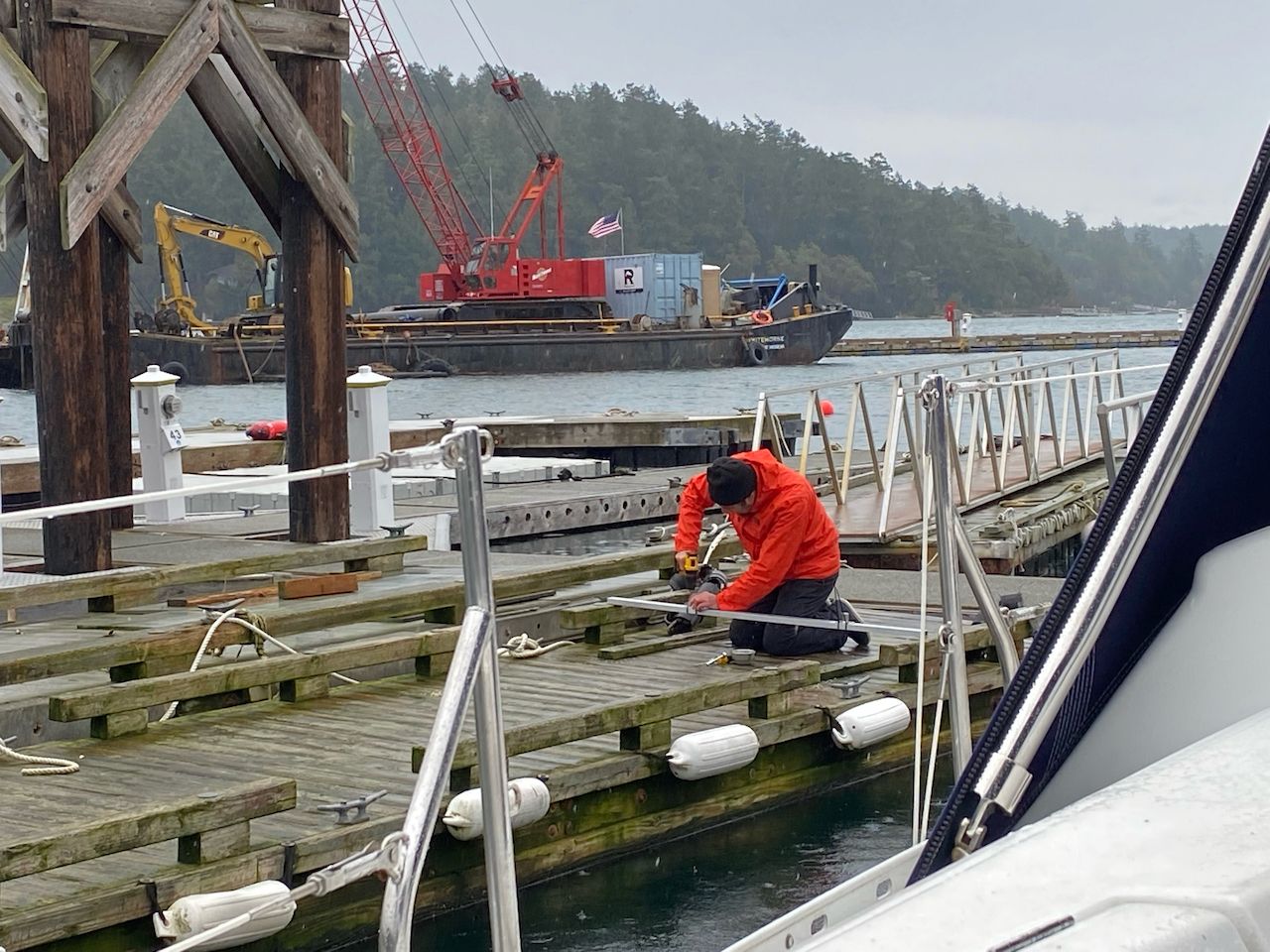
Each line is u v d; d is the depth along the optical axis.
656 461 21.06
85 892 4.96
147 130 9.75
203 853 5.18
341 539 11.16
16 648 8.10
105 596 9.20
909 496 14.66
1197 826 1.84
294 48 10.73
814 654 8.59
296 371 10.98
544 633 9.16
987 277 197.00
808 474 16.31
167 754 6.70
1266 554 2.68
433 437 19.34
